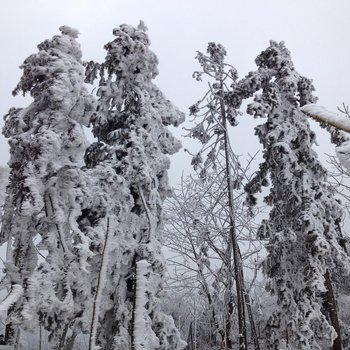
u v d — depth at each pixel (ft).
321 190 42.65
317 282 38.32
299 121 45.78
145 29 40.16
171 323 30.22
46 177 25.46
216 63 53.26
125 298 29.94
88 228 28.35
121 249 29.66
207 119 51.90
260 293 60.95
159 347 28.73
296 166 42.55
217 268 52.37
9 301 15.16
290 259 42.47
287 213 43.91
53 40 29.68
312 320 39.40
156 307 30.01
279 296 41.55
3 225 24.76
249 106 44.68
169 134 37.47
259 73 48.65
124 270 30.09
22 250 24.50
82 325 25.52
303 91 47.39
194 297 50.44
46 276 23.15
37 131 26.27
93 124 35.78
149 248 29.94
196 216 50.75
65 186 26.09
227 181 48.55
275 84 47.80
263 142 47.14
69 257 24.59
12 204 24.66
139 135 34.68
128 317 28.89
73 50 29.91
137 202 33.50
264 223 44.96
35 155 24.66
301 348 37.27
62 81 26.71
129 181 32.83
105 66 38.17
